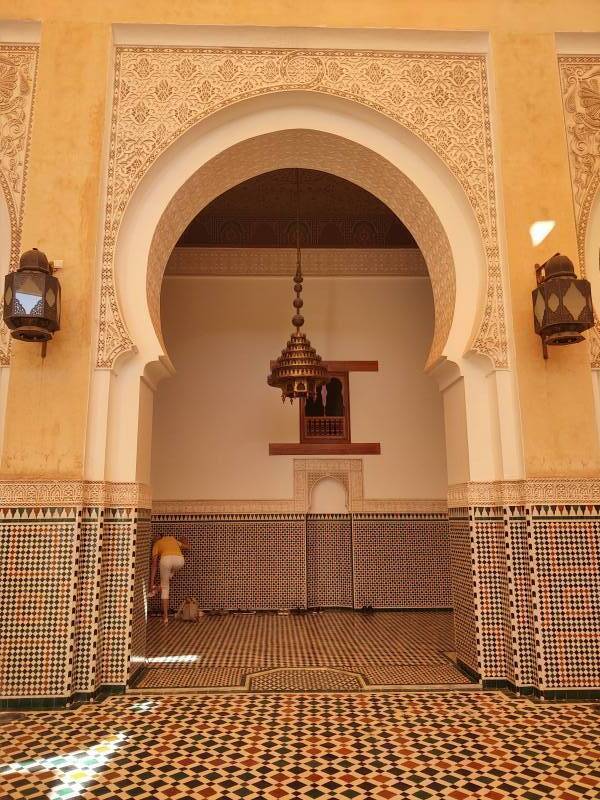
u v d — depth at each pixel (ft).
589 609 8.87
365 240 18.80
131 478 9.49
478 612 9.41
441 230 10.54
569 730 7.38
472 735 7.23
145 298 9.95
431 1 10.72
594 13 10.77
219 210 18.40
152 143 10.18
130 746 6.91
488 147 10.46
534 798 5.65
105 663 9.06
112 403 9.57
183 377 17.85
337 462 17.63
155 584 16.66
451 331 10.18
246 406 17.78
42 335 8.91
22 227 9.60
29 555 8.68
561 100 10.54
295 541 17.17
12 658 8.43
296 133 10.78
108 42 10.22
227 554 17.04
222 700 8.64
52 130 9.86
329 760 6.49
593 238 10.39
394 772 6.20
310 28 10.50
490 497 9.67
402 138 10.68
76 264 9.49
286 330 18.25
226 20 10.40
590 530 9.07
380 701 8.59
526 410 9.40
